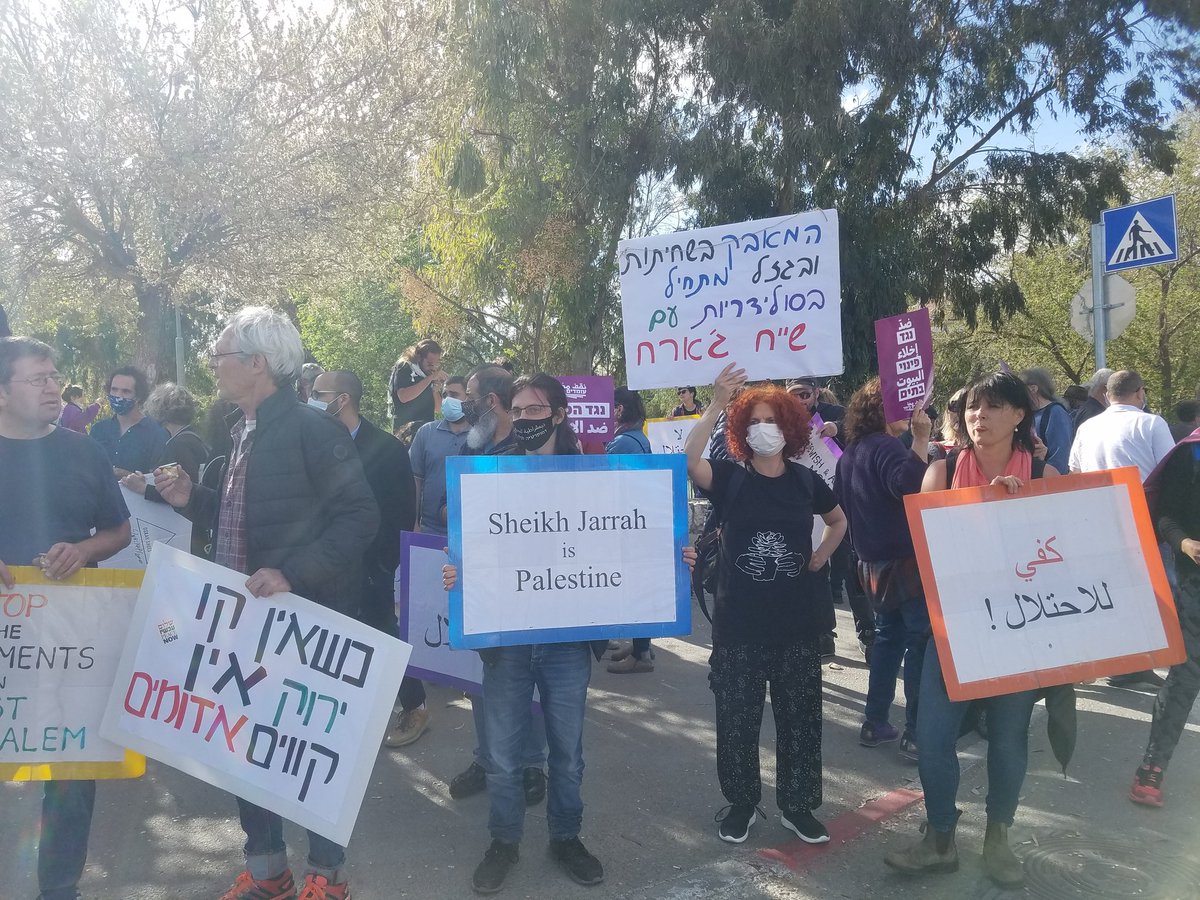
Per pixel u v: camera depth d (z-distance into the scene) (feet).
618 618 11.07
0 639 9.78
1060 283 77.71
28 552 9.89
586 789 13.99
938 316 75.36
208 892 11.09
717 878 11.25
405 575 14.15
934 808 11.15
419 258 79.97
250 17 47.34
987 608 10.69
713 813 13.12
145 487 15.31
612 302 63.52
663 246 14.14
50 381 9.87
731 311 13.85
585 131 58.34
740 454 11.88
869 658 19.61
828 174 59.31
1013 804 10.98
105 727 9.77
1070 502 10.95
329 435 10.05
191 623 9.87
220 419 18.40
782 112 56.03
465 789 13.70
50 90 43.19
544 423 11.37
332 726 9.80
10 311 48.85
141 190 45.29
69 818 9.91
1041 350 82.53
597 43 57.77
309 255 51.31
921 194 67.51
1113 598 10.88
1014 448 11.24
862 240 60.18
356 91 50.26
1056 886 10.93
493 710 11.14
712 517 12.85
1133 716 16.84
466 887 11.13
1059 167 67.67
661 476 11.25
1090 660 10.76
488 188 61.98
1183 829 12.39
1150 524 11.03
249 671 9.84
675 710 17.75
